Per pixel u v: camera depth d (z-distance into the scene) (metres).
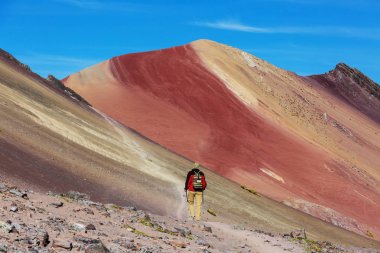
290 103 86.25
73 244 7.70
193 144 57.19
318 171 62.97
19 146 19.70
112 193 19.66
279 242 16.17
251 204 31.84
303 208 47.78
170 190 25.16
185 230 13.37
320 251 16.72
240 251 12.72
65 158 21.91
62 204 11.55
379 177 77.25
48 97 35.56
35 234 7.73
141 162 30.14
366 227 50.81
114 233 10.05
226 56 89.44
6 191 11.17
